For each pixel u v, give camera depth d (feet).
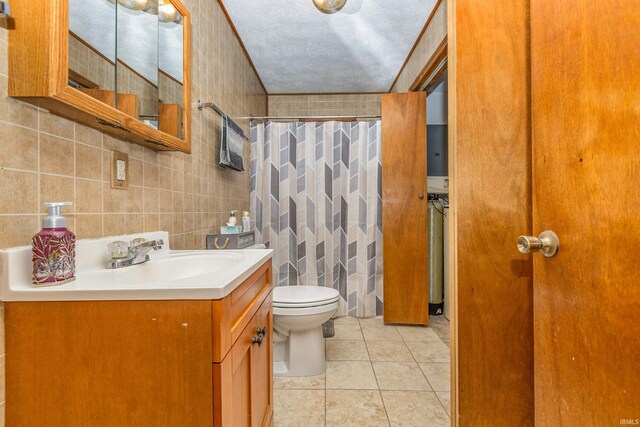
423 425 4.32
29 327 2.00
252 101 8.84
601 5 1.76
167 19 4.03
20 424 2.02
